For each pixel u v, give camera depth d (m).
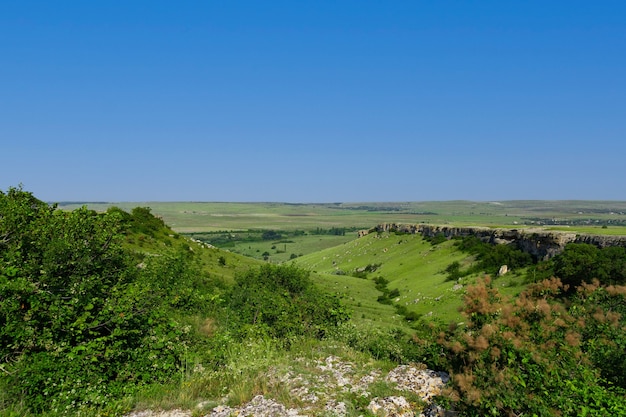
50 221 18.95
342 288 80.62
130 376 14.45
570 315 15.49
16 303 14.06
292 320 21.98
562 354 11.88
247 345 16.92
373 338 19.95
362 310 63.03
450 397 10.78
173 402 12.83
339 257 133.62
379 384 13.38
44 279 16.17
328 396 12.70
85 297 16.05
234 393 13.02
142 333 16.14
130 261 23.05
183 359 15.46
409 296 71.06
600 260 43.69
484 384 10.36
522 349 11.05
